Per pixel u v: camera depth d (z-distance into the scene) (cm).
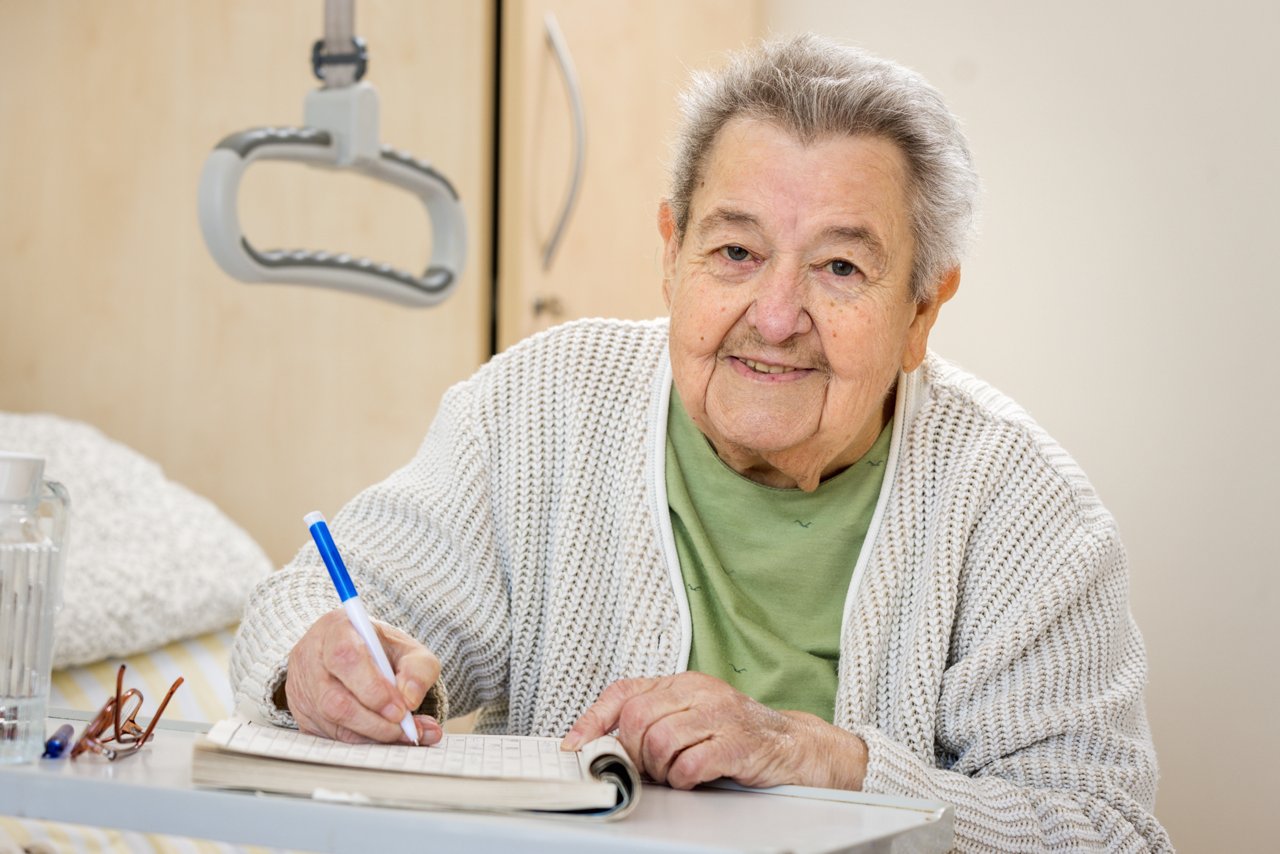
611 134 283
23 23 285
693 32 287
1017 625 124
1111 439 259
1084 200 263
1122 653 130
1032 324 267
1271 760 242
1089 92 263
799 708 127
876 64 121
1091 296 262
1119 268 260
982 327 271
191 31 285
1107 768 118
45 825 152
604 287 284
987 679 123
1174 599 251
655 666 128
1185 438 253
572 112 278
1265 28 248
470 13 275
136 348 290
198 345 287
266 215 286
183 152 285
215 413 288
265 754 78
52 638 88
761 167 116
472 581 134
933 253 122
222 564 232
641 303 288
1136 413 257
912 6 280
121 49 286
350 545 130
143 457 273
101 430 291
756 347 117
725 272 118
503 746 96
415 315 279
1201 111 254
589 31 280
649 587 130
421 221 277
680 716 97
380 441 280
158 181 286
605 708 100
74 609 200
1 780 79
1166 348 255
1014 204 269
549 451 139
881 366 119
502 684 138
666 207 132
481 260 275
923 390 136
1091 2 263
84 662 202
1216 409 250
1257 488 245
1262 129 248
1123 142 260
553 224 278
